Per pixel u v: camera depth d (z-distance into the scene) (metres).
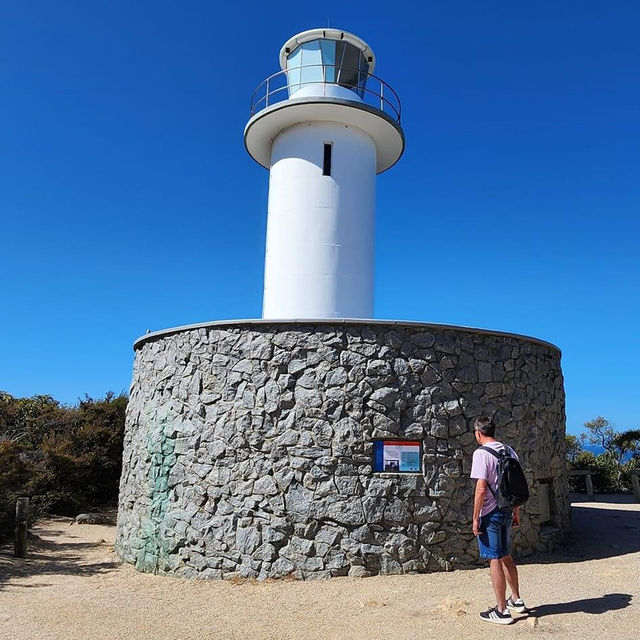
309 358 9.07
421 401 9.02
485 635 5.66
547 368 10.75
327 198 13.26
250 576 8.58
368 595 7.50
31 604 7.52
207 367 9.62
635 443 24.05
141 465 10.41
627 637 5.52
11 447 14.76
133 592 8.19
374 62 14.91
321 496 8.63
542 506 10.09
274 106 13.19
